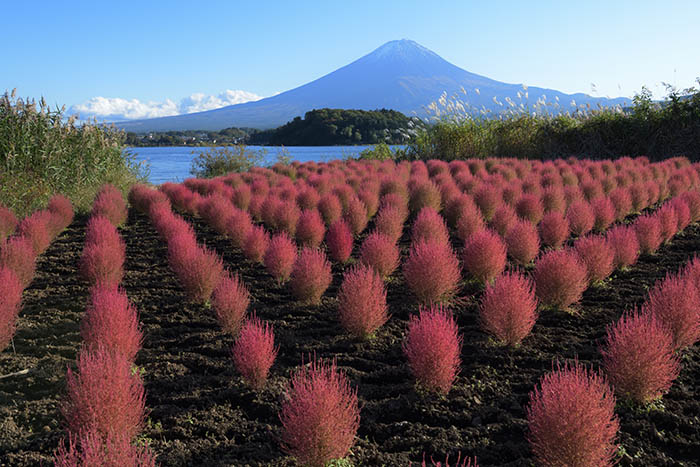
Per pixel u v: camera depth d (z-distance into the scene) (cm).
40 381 362
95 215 876
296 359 391
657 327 358
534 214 812
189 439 294
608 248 554
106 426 267
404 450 284
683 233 781
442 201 996
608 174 1316
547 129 1853
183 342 425
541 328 439
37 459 276
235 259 682
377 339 424
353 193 1028
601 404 273
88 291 552
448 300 500
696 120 1686
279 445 286
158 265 661
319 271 498
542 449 258
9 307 421
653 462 268
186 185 1233
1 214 775
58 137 1073
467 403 325
